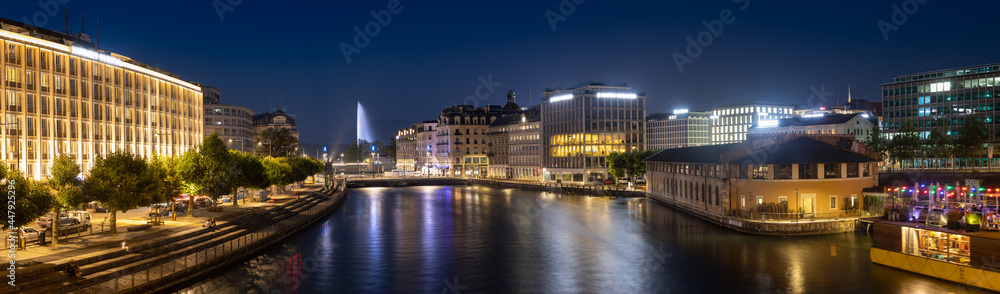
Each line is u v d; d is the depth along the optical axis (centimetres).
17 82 7662
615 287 4959
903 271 5131
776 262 5638
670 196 10869
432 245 6894
